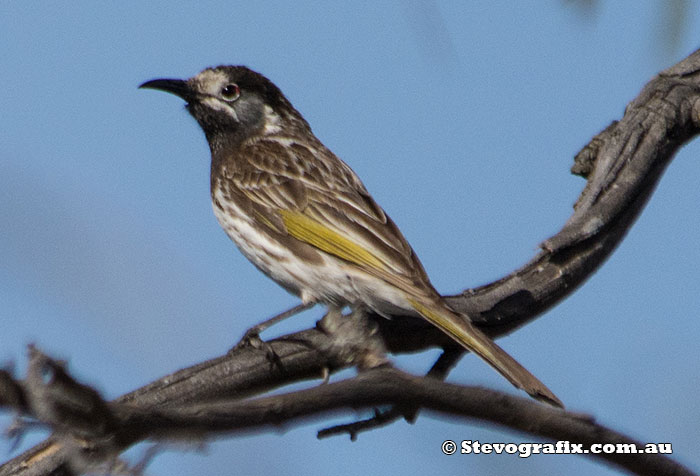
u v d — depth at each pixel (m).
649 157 13.32
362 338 10.38
